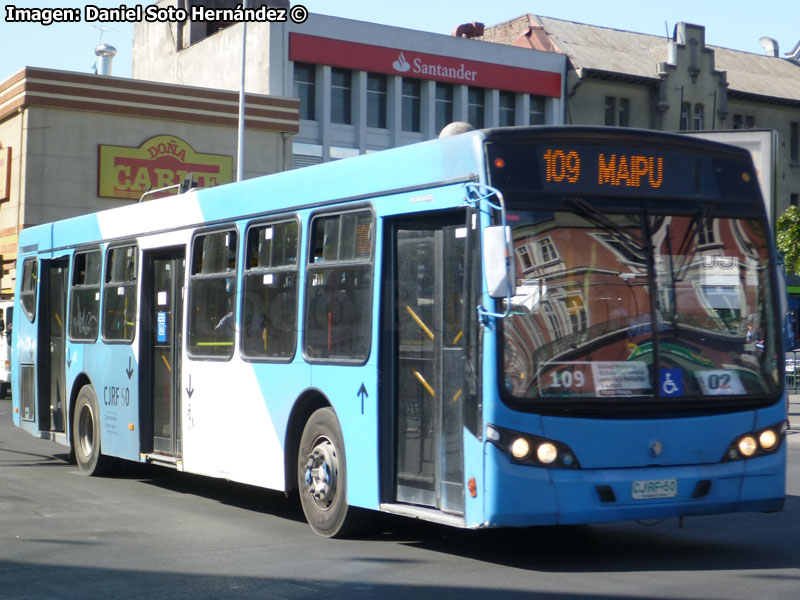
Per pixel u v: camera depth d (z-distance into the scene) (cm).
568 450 733
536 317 736
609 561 802
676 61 4997
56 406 1480
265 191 1006
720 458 769
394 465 835
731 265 793
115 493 1192
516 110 4800
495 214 738
